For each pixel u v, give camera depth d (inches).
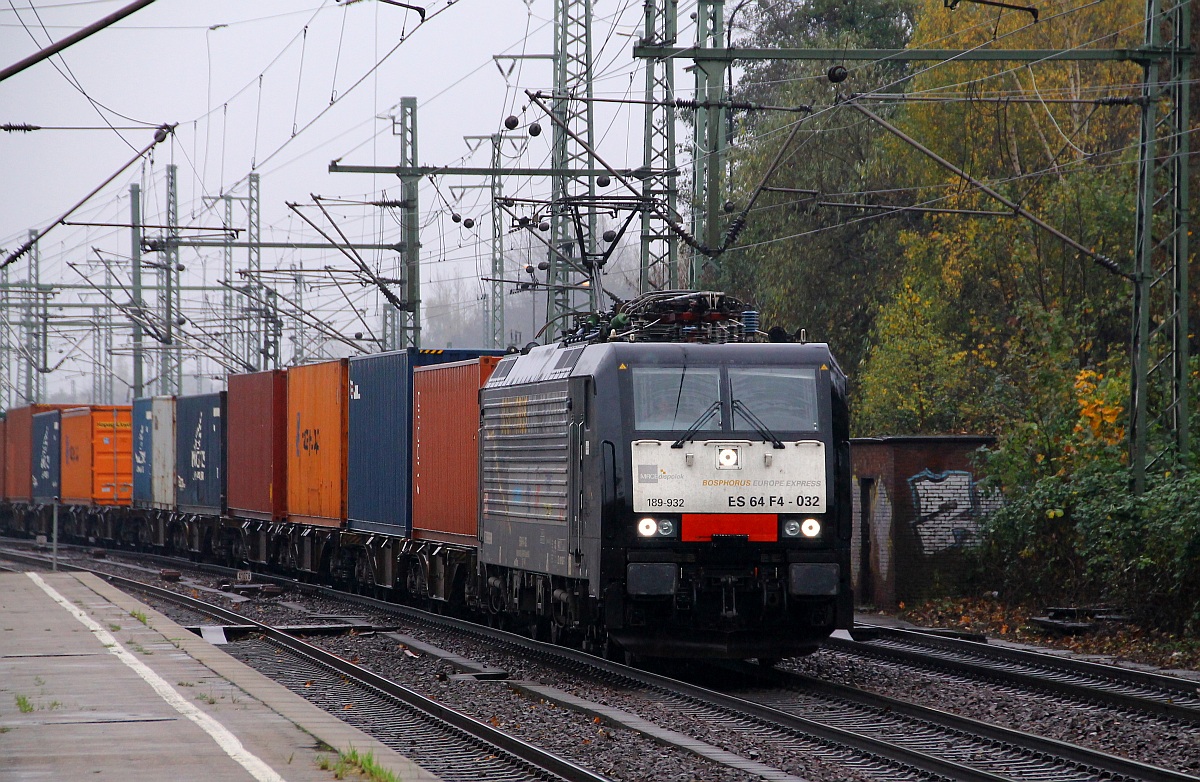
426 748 1317.7
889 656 1983.3
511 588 2146.9
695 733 1387.8
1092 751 1218.6
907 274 4035.4
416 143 3973.9
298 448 3437.5
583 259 2728.8
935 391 3750.0
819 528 1717.5
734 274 4783.5
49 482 5639.8
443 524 2541.8
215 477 4074.8
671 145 3408.0
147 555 4685.0
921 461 2610.7
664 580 1668.3
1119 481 2351.1
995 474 2581.2
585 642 1966.0
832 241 4475.9
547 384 1940.2
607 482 1699.1
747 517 1701.5
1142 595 2180.1
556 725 1448.1
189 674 1619.1
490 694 1683.1
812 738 1352.1
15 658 1776.6
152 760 1093.1
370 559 3046.3
